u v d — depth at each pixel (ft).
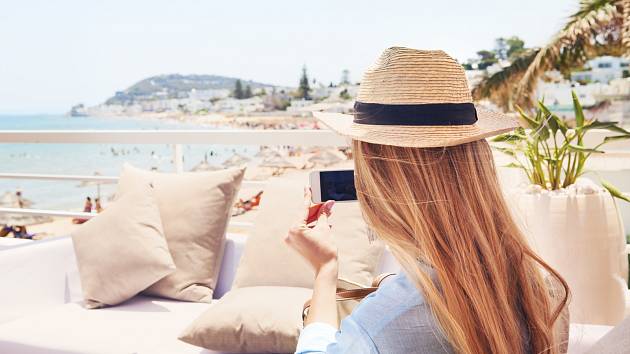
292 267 7.50
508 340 2.58
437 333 2.53
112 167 82.53
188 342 6.59
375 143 2.84
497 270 2.64
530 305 2.75
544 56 56.54
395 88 2.93
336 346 2.61
